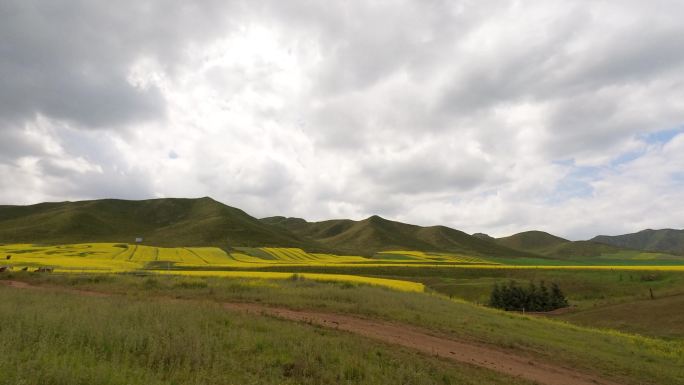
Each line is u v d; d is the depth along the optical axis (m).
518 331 23.12
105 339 9.75
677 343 27.72
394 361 12.04
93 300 17.02
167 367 8.65
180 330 11.62
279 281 34.97
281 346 11.59
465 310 29.45
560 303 53.19
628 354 21.06
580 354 18.97
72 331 9.75
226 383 8.17
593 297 61.50
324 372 9.97
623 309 44.72
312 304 22.61
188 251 105.50
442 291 63.50
